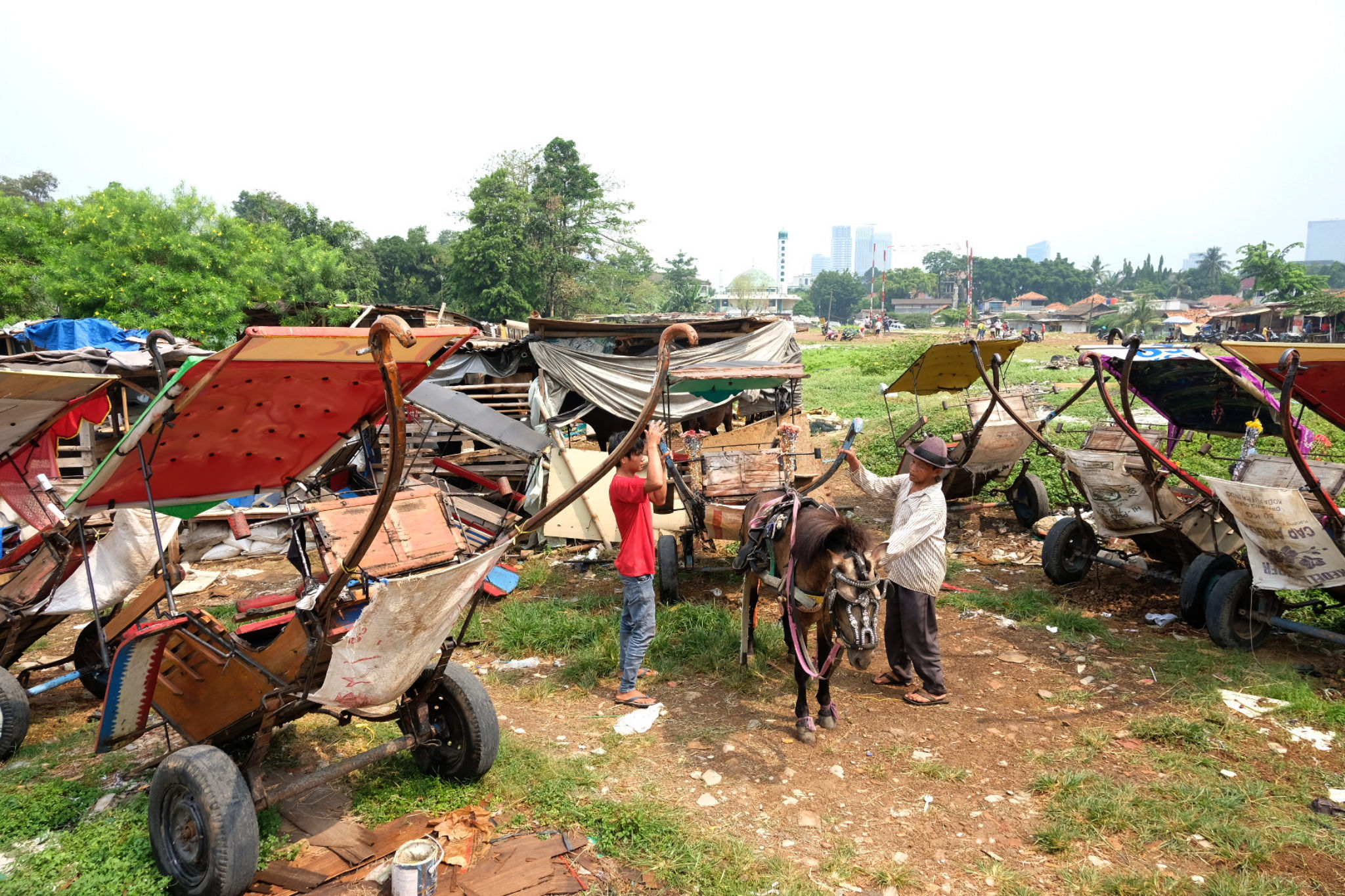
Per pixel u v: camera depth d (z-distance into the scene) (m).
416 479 8.52
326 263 25.58
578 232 46.12
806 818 4.14
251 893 3.54
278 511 6.35
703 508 7.31
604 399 12.37
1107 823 4.01
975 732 5.02
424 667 3.78
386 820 4.09
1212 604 5.92
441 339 3.54
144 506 4.10
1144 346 6.90
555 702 5.57
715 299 113.75
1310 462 6.29
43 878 3.63
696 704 5.49
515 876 3.63
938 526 5.16
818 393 23.55
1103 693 5.46
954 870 3.73
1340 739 4.69
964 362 9.53
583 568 8.67
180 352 9.98
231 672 3.76
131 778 4.61
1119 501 6.60
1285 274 56.62
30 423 5.13
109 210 19.86
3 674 4.84
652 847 3.85
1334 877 3.57
